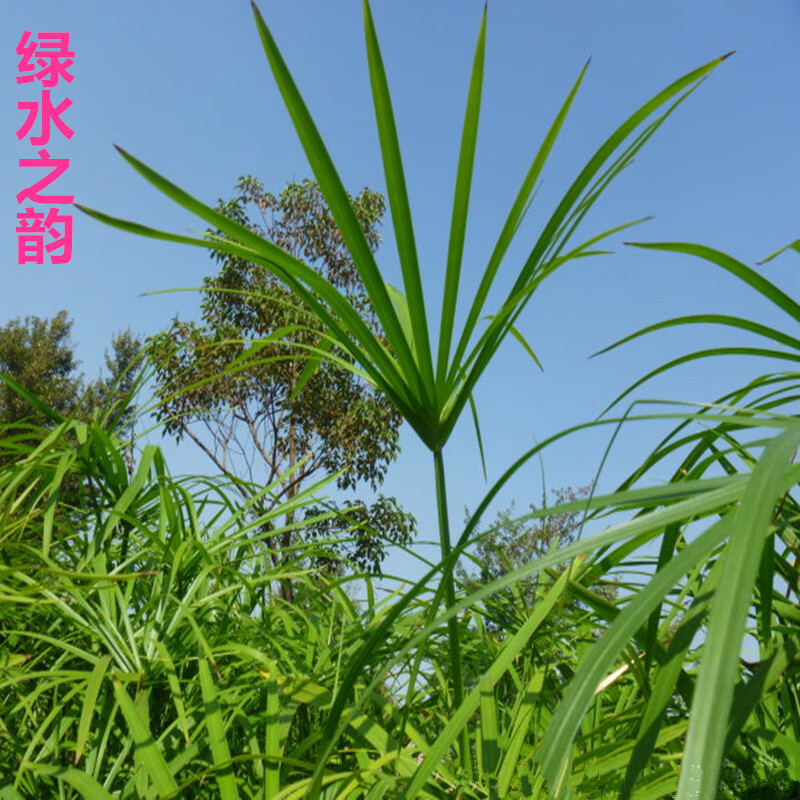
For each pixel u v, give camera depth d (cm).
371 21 83
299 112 80
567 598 100
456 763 98
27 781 84
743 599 34
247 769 93
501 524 59
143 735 77
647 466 82
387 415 910
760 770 77
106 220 77
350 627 122
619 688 121
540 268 89
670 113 86
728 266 81
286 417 855
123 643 100
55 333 1404
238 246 84
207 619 121
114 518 115
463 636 129
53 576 106
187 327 796
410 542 119
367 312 904
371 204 1007
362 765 81
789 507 79
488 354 95
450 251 89
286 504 131
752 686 50
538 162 87
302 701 88
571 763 71
